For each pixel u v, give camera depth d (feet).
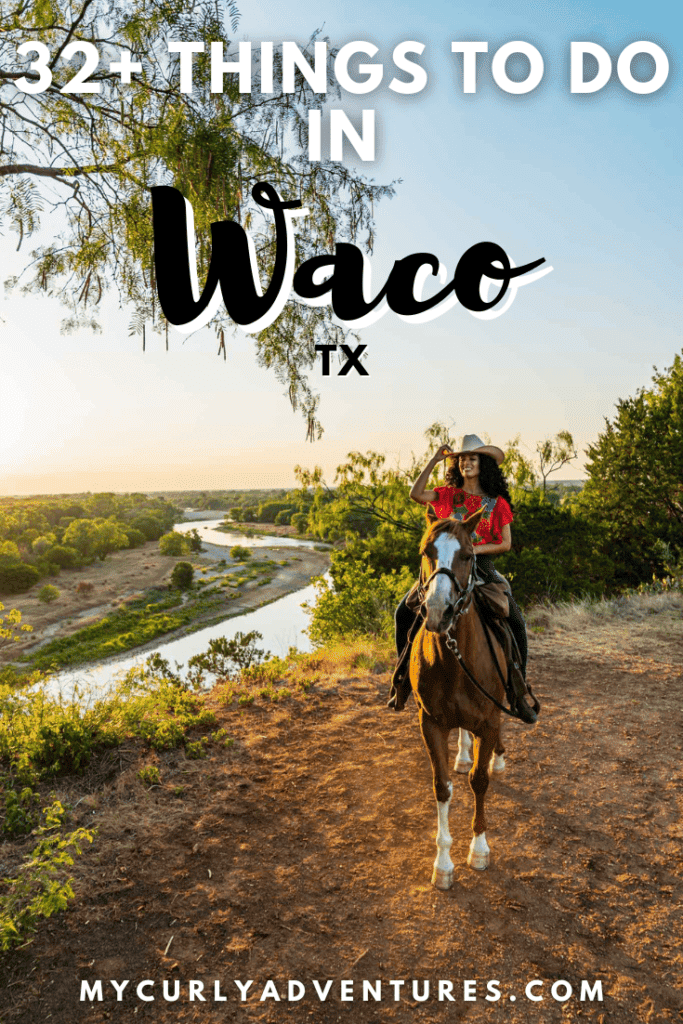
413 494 15.24
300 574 360.28
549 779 17.93
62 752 17.48
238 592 297.94
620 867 13.91
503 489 14.82
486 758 13.42
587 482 77.10
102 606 256.32
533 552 51.37
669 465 69.97
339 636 38.06
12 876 13.15
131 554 447.01
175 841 14.85
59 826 14.97
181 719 21.31
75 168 17.30
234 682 27.27
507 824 15.62
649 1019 10.06
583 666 28.66
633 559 68.95
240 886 13.30
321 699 24.75
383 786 17.56
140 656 175.83
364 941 11.82
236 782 17.74
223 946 11.69
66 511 554.87
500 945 11.66
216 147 15.81
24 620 225.56
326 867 13.99
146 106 17.03
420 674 13.16
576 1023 9.98
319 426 18.78
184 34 16.31
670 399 74.59
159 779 17.60
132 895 12.98
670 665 28.17
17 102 17.39
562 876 13.58
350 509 59.31
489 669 13.19
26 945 11.46
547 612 40.09
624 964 11.18
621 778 17.93
